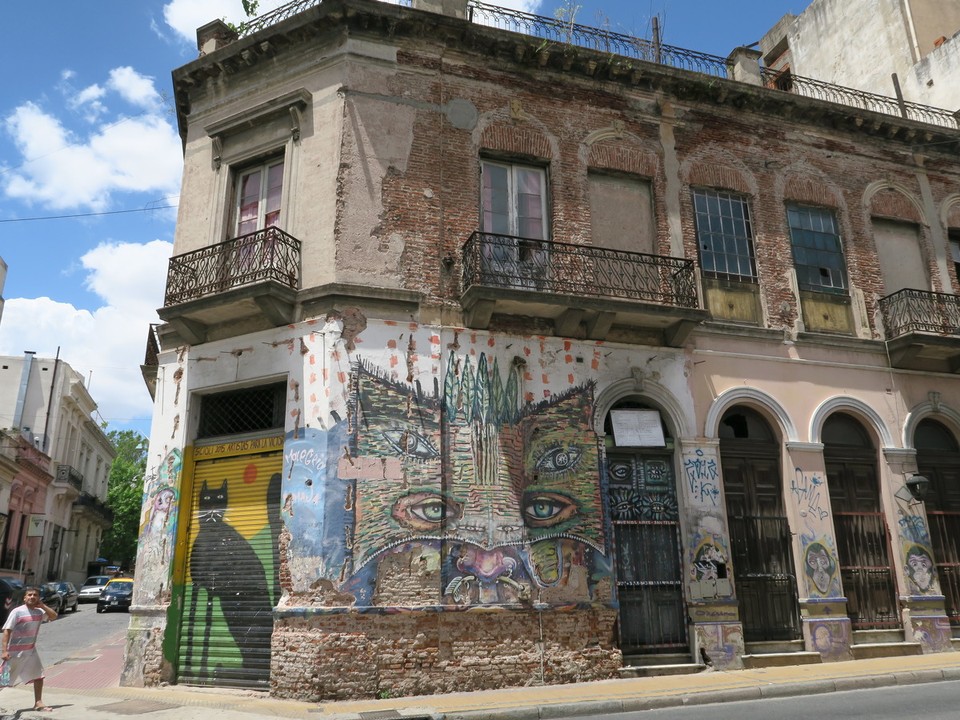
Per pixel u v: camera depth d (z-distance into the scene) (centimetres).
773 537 1288
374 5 1264
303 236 1215
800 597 1259
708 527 1232
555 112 1362
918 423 1463
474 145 1295
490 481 1142
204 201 1335
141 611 1156
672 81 1439
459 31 1305
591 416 1223
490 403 1176
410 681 1024
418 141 1264
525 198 1323
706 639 1177
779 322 1398
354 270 1175
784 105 1505
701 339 1329
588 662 1112
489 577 1103
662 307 1234
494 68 1344
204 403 1252
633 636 1170
